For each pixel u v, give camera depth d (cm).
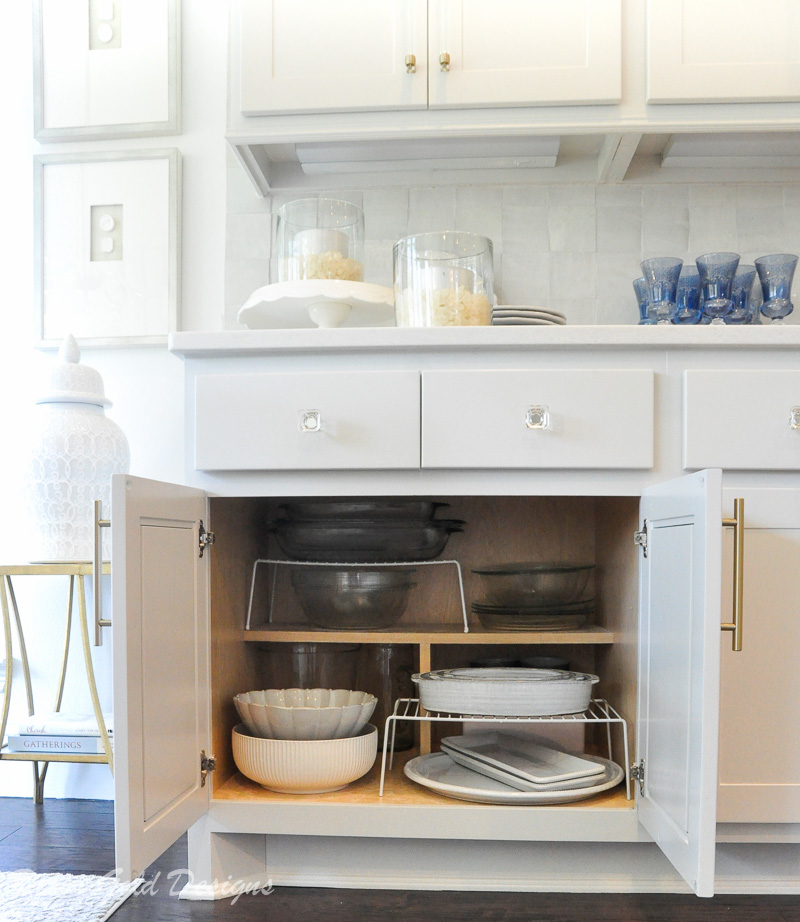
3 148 202
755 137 173
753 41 160
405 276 155
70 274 199
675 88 159
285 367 135
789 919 124
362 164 185
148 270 197
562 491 133
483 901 132
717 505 99
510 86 161
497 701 140
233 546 154
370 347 133
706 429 130
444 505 168
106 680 189
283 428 133
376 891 137
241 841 137
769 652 128
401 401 133
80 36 200
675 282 168
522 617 162
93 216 199
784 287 167
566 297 188
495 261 189
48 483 168
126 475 103
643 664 130
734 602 110
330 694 162
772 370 131
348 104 163
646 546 130
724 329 131
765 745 128
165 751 114
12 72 202
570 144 182
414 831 130
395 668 172
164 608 116
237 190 195
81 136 199
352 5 165
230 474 135
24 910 125
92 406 178
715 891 135
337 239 165
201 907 129
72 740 160
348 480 134
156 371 197
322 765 134
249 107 165
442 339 132
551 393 132
